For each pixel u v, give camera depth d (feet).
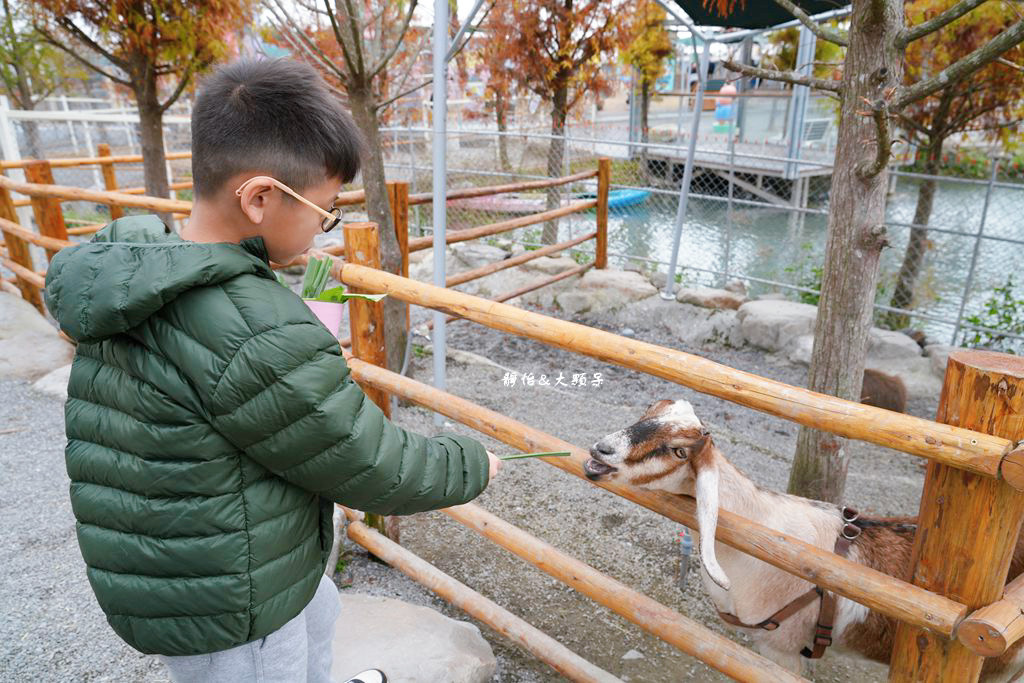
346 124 3.92
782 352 21.39
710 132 61.21
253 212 3.75
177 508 3.74
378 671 6.95
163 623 3.92
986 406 4.27
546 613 9.93
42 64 37.76
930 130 23.09
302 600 4.21
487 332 24.17
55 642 8.33
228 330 3.55
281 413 3.61
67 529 10.83
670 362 5.46
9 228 18.63
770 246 33.76
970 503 4.54
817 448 11.34
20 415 15.30
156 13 20.13
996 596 4.72
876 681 8.70
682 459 5.61
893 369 19.16
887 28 9.73
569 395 18.54
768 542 5.49
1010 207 40.40
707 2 18.37
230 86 3.75
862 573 5.03
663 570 10.96
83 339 3.68
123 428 3.77
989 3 19.04
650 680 8.70
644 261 28.19
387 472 4.01
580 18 32.09
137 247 3.62
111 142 49.03
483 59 35.76
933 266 30.12
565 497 13.16
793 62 41.57
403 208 16.62
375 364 9.02
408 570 9.11
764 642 7.19
